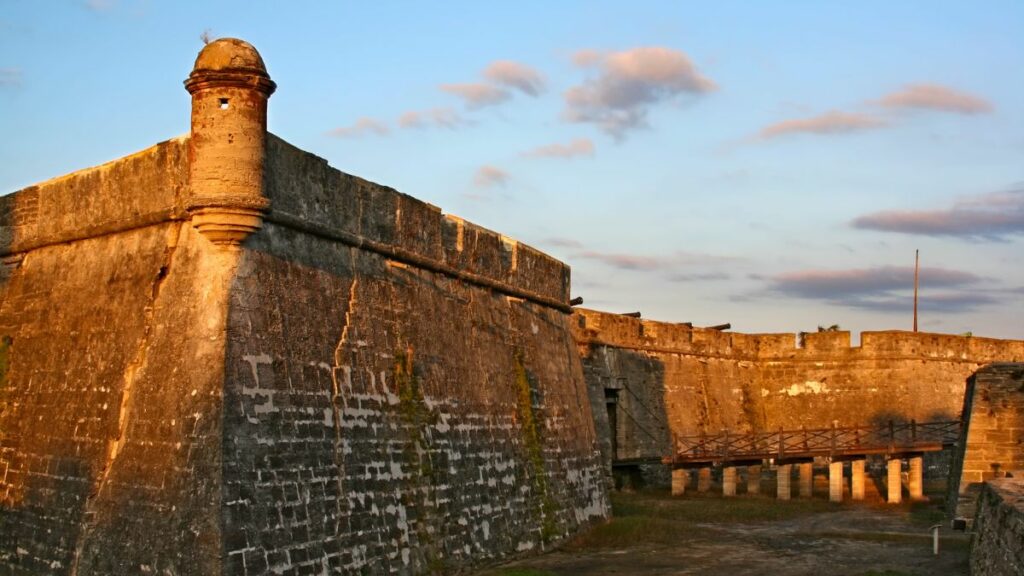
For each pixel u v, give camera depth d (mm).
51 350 17547
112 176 17172
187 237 15703
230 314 14953
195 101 15289
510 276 24641
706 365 44656
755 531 26484
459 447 20359
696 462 35500
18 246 19047
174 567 13828
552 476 24625
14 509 16922
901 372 46156
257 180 15219
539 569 20547
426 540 18297
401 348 19094
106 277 16922
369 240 18516
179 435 14508
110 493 15086
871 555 22625
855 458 34781
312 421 16031
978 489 25609
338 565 15742
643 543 24156
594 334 37250
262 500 14547
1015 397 25641
